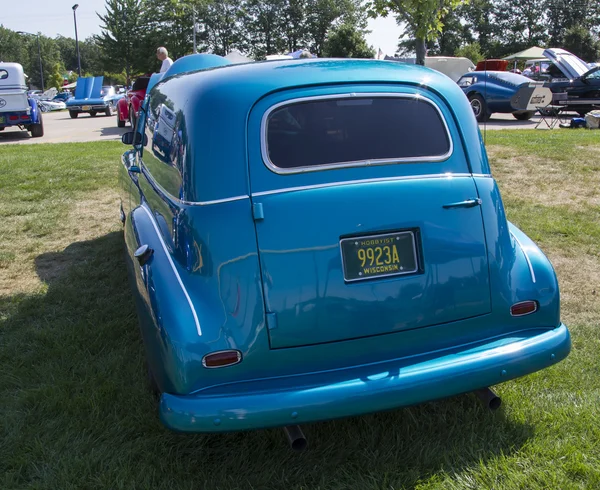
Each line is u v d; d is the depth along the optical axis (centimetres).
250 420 223
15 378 337
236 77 268
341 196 250
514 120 1700
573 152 910
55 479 251
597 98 1695
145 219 311
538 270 281
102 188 838
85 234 635
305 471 257
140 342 378
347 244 249
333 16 5934
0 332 403
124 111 1888
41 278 510
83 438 277
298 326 241
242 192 245
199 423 222
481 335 269
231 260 239
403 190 258
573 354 350
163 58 945
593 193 707
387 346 254
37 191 816
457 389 245
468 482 245
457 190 269
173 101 310
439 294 259
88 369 340
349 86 270
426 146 272
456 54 5769
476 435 272
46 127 2148
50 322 414
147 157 369
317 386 231
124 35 5638
